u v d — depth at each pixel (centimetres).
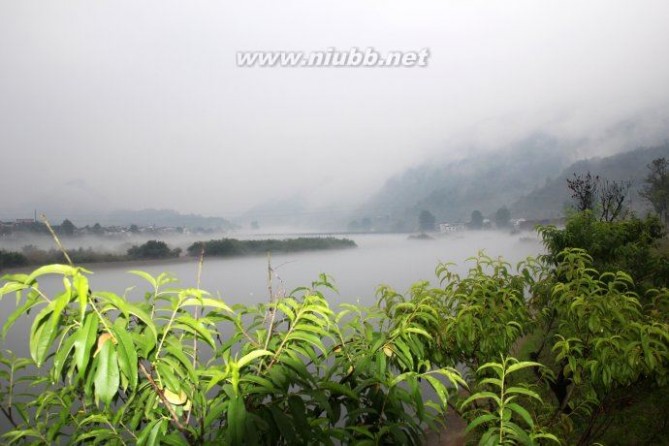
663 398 514
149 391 150
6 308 1427
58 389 188
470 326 301
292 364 159
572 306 315
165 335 139
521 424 332
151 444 134
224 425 155
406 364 208
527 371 647
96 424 184
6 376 186
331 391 174
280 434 158
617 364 288
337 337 223
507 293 348
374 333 219
